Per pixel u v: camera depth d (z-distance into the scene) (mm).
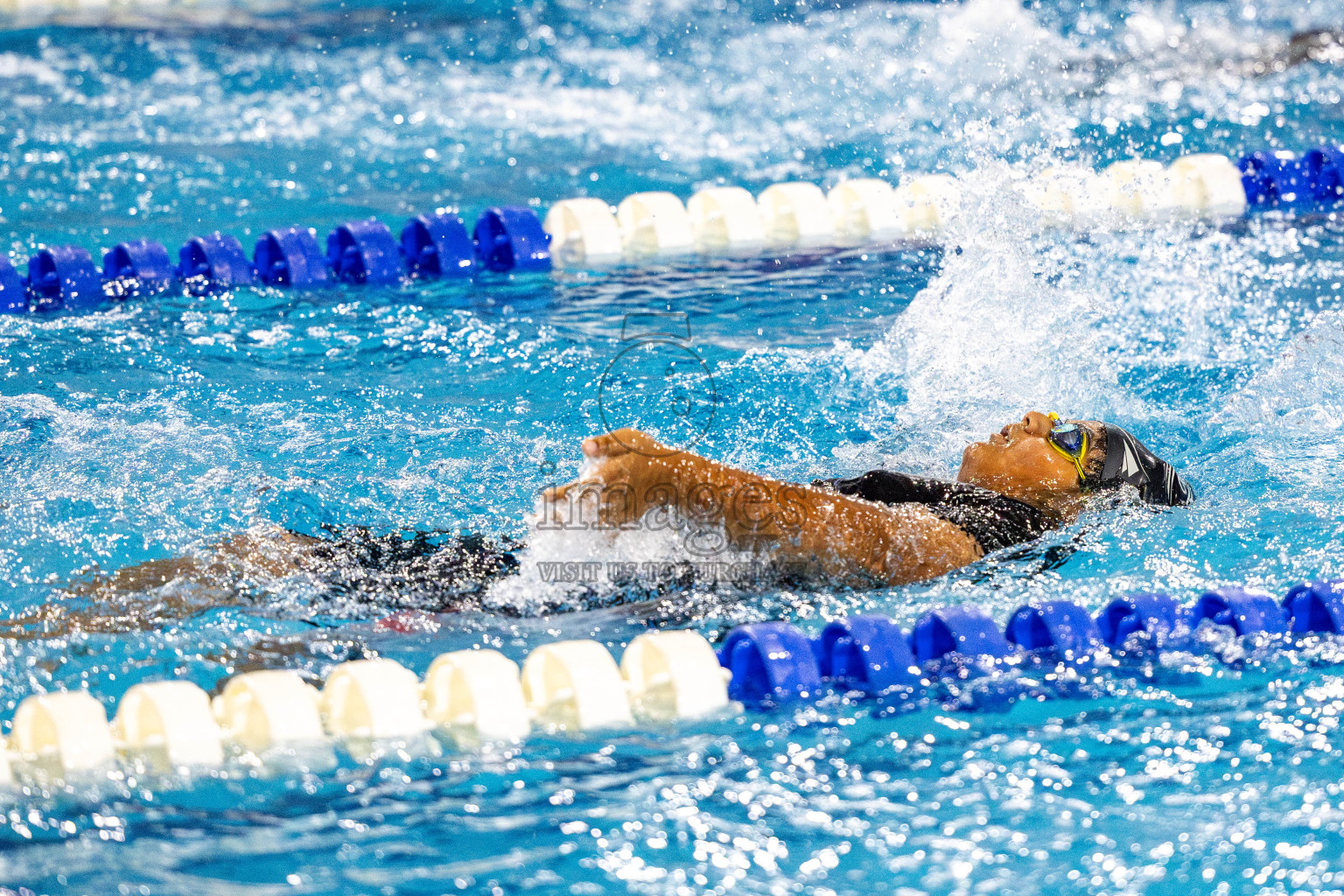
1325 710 6945
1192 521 9305
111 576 8180
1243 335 13750
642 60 28094
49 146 21578
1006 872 5633
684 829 5941
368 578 8188
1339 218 17828
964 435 11188
